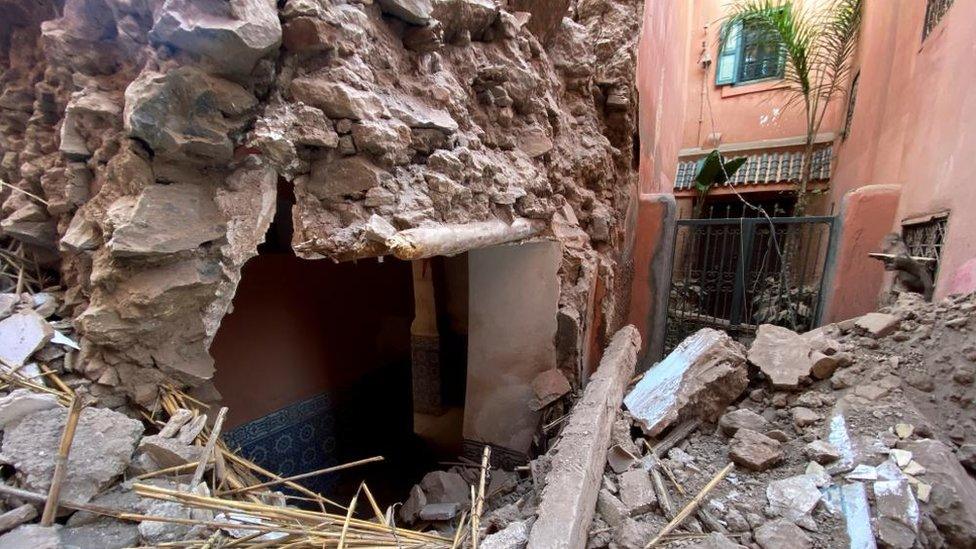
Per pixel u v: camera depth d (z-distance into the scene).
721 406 1.90
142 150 1.14
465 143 1.70
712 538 1.16
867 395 1.66
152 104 1.04
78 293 1.44
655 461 1.58
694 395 1.84
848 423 1.56
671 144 5.64
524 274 2.46
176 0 1.00
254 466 1.31
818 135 5.89
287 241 2.66
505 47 2.07
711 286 4.02
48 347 1.26
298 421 2.73
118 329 1.18
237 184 1.22
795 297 3.62
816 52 5.55
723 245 3.84
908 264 2.20
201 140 1.12
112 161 1.19
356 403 3.30
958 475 1.28
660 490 1.41
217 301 1.29
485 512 1.82
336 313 3.12
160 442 1.12
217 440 1.34
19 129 1.70
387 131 1.30
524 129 2.27
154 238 1.10
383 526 1.18
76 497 0.93
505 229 1.87
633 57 3.07
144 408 1.29
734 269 4.36
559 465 1.41
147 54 1.15
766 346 2.05
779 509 1.29
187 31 0.98
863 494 1.26
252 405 2.41
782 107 6.38
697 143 7.13
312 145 1.24
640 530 1.24
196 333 1.30
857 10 4.54
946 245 1.99
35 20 1.54
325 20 1.18
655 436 1.75
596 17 3.20
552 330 2.42
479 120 1.96
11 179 1.71
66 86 1.44
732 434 1.74
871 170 3.44
